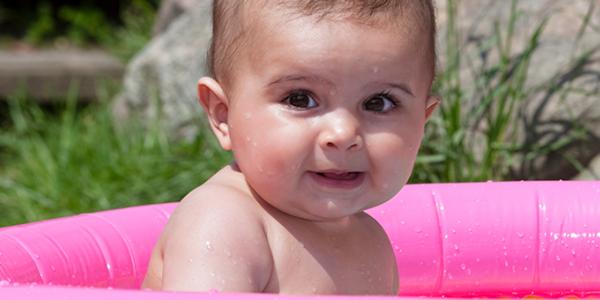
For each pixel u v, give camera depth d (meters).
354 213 2.20
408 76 2.10
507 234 2.92
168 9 6.09
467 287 2.90
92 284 2.54
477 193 3.00
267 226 2.17
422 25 2.14
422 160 4.07
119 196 4.72
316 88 2.04
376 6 2.06
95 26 8.11
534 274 2.90
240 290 2.04
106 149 5.28
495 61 4.37
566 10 4.40
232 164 2.32
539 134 4.13
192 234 2.07
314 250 2.22
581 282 2.89
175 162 4.78
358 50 2.03
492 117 4.24
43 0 8.67
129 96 5.71
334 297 1.63
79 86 6.79
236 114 2.15
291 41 2.04
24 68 6.71
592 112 4.07
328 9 2.04
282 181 2.08
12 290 1.75
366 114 2.08
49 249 2.49
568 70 4.20
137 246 2.68
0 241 2.44
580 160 4.09
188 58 5.54
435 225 2.92
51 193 4.95
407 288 2.88
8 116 6.70
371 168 2.09
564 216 2.94
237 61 2.15
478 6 4.62
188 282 2.01
